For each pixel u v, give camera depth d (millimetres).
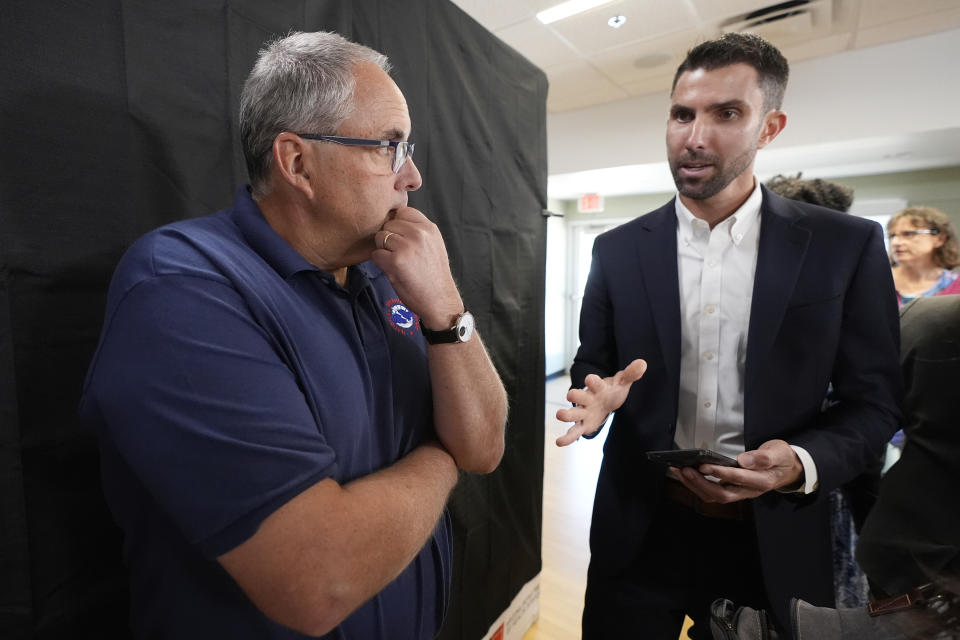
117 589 713
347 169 578
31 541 624
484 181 1481
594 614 1159
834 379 996
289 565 430
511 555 1701
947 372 820
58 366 641
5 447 598
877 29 2854
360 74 583
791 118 3338
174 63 750
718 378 1039
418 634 716
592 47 3086
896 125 3045
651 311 1074
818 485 835
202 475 426
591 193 5527
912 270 2293
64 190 636
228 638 519
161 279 468
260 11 869
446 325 662
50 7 613
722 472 814
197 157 789
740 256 1015
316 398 545
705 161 934
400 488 558
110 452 518
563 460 3424
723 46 893
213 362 446
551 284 6125
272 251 580
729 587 1036
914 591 532
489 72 1478
